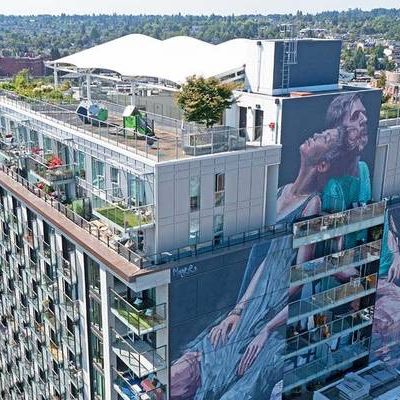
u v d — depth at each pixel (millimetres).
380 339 42344
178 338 30375
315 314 37750
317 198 36125
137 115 34250
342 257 37281
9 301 50156
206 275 30328
